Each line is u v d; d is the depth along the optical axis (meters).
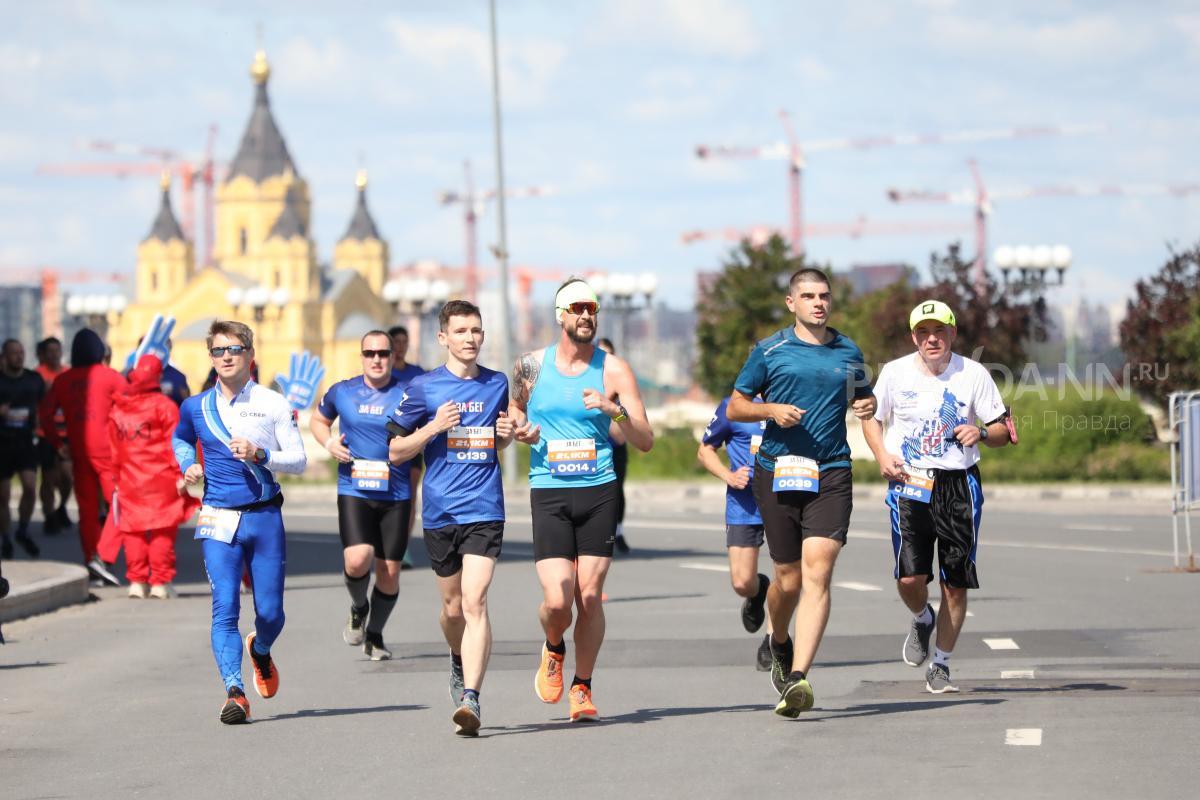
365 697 29.97
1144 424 102.56
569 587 25.88
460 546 26.41
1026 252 119.62
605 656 34.56
